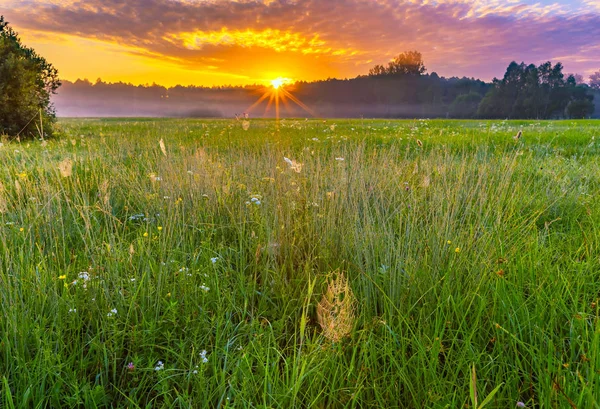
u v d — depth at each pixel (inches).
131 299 88.7
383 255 110.3
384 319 84.6
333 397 66.7
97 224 134.2
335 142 345.7
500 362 72.6
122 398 72.1
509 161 199.9
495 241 114.0
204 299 95.5
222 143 361.4
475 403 50.8
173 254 114.8
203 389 66.9
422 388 68.4
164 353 80.9
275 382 67.6
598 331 63.4
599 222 133.9
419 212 140.3
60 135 539.5
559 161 234.7
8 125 506.9
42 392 65.4
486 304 85.7
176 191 162.1
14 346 74.5
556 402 60.2
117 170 203.2
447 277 92.8
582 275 95.9
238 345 81.0
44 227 123.3
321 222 133.3
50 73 619.5
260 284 108.7
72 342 80.4
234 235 137.4
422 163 197.8
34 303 86.7
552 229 140.0
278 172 173.6
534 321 81.3
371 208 145.3
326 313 73.0
